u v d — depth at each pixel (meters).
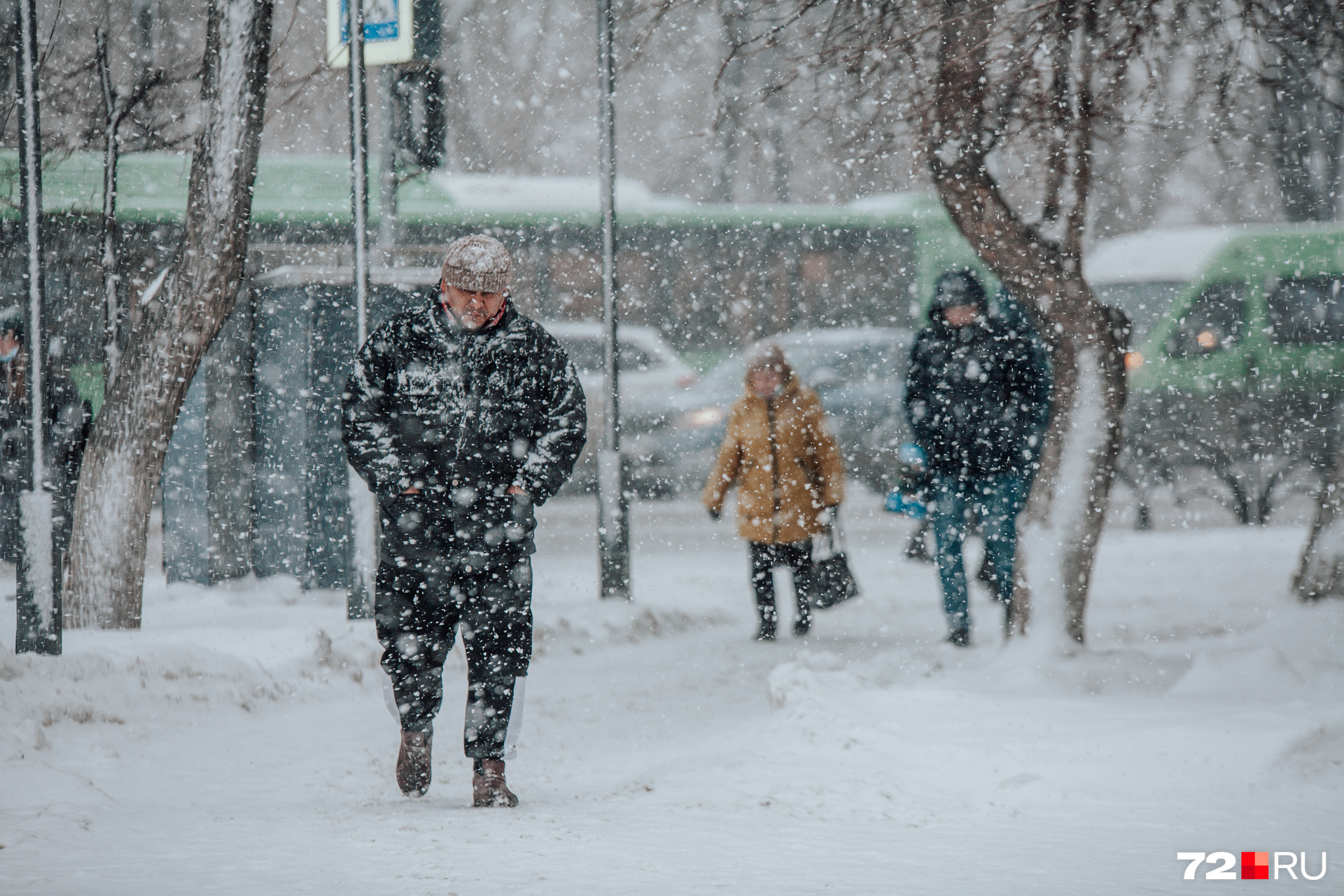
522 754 13.46
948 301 20.33
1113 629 22.33
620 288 49.81
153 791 11.05
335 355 24.42
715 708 16.50
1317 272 45.00
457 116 53.88
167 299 19.41
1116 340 17.34
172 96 24.30
